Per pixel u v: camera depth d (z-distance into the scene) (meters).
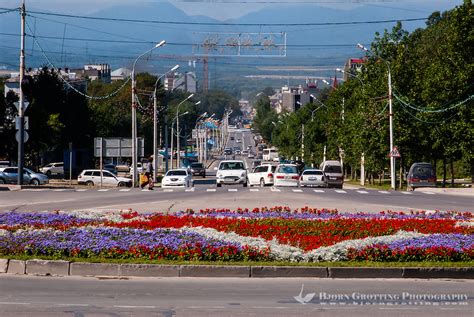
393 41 80.88
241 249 21.11
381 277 19.67
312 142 129.88
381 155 80.12
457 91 72.81
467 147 73.69
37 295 16.80
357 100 90.25
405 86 78.06
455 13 73.12
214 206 41.25
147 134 145.25
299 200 46.19
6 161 104.12
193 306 15.56
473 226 28.64
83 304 15.71
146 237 23.11
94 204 42.91
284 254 21.00
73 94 112.38
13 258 20.77
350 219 31.17
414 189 69.31
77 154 111.06
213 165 187.75
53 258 20.88
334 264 20.25
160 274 19.70
